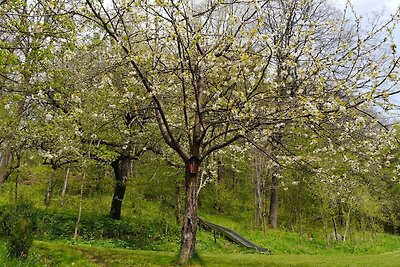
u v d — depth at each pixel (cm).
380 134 1010
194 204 1173
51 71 1199
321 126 1014
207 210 2861
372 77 910
